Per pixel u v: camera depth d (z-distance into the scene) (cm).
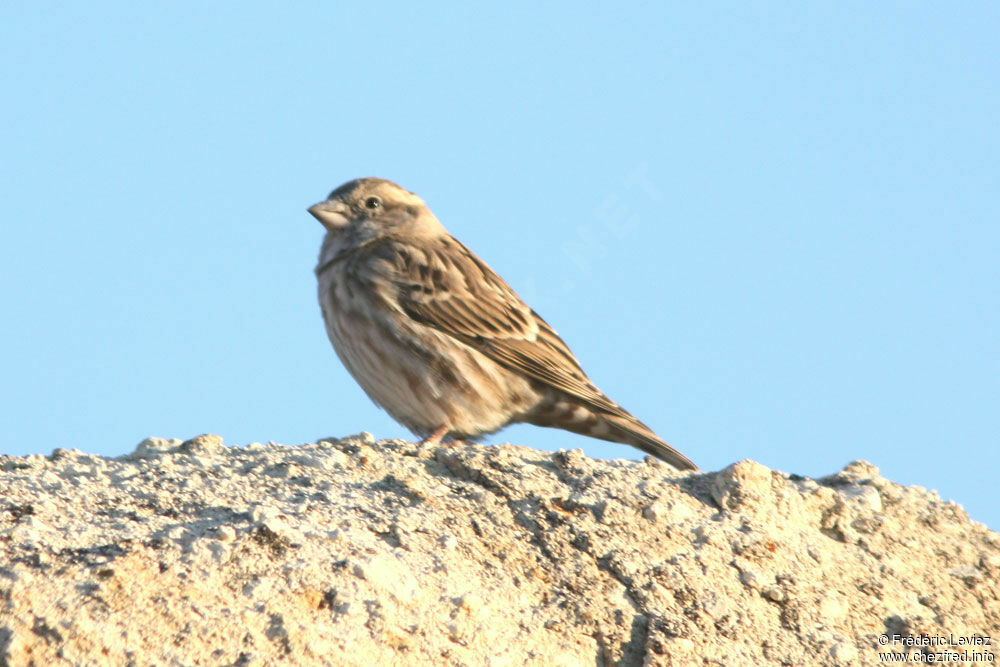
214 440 1274
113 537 998
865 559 1176
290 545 1005
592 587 1066
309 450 1226
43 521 1029
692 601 1075
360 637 936
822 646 1065
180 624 917
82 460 1199
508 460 1212
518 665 973
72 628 894
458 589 1016
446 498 1141
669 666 1012
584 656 1008
